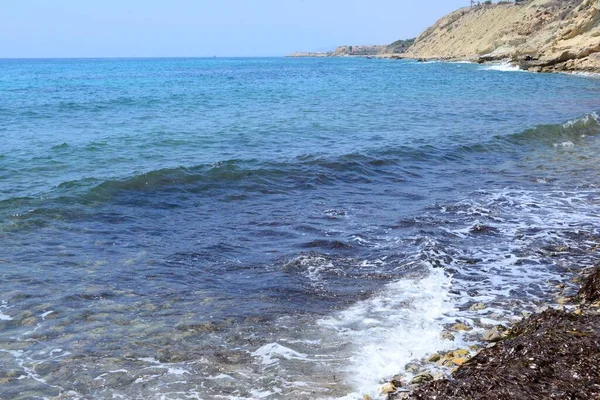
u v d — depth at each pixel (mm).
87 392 5148
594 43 62000
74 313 6672
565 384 4500
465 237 9633
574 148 17750
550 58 66250
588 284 7227
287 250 8883
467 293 7371
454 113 26953
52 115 26250
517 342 5160
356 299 7129
